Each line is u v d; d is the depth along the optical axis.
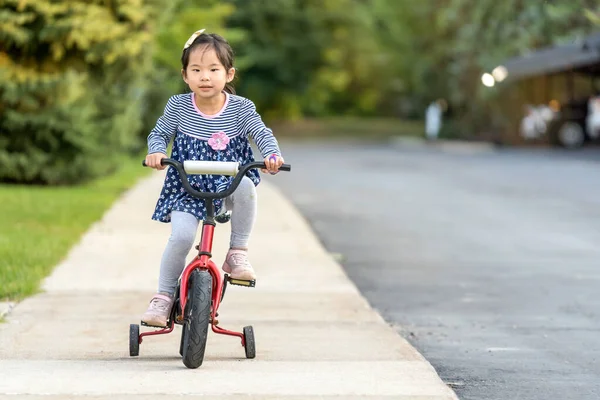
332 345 11.77
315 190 34.41
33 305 14.16
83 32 29.66
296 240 21.06
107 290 15.44
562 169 43.41
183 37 47.28
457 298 15.72
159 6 31.67
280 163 9.76
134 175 38.78
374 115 112.94
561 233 23.36
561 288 16.55
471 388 10.17
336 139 82.00
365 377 9.94
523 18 37.97
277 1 90.88
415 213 27.44
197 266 10.05
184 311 10.02
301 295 15.36
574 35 37.75
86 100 31.72
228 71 10.12
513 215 26.84
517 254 20.27
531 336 12.94
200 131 10.15
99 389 9.27
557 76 68.00
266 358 10.92
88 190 31.28
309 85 95.75
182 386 9.41
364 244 21.66
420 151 61.69
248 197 10.12
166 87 48.47
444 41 83.06
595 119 61.53
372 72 103.44
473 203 29.88
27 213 23.97
